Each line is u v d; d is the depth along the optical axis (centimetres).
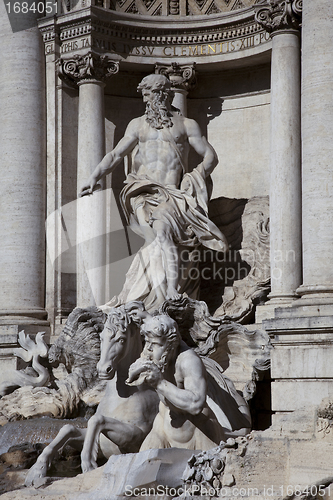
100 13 2919
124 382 1805
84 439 1731
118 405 1789
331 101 2245
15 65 2941
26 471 1759
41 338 2627
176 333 1602
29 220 2886
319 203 2228
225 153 3116
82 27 2933
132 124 2827
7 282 2858
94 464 1655
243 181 3072
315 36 2284
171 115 2798
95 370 2361
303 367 2098
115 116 3148
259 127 3062
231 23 2938
